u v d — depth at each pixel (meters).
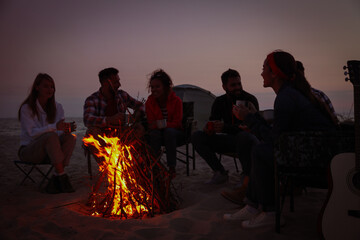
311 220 2.28
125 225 2.20
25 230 2.13
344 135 1.79
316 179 1.99
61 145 3.41
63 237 2.04
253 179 2.24
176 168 4.59
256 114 2.39
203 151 3.52
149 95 4.14
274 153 1.94
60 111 3.69
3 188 3.38
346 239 1.65
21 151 3.38
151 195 2.65
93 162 5.14
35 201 2.84
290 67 2.10
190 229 2.22
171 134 3.69
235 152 3.58
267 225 2.13
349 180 1.68
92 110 3.72
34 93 3.46
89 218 2.31
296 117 2.00
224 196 2.71
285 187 2.20
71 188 3.22
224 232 2.10
